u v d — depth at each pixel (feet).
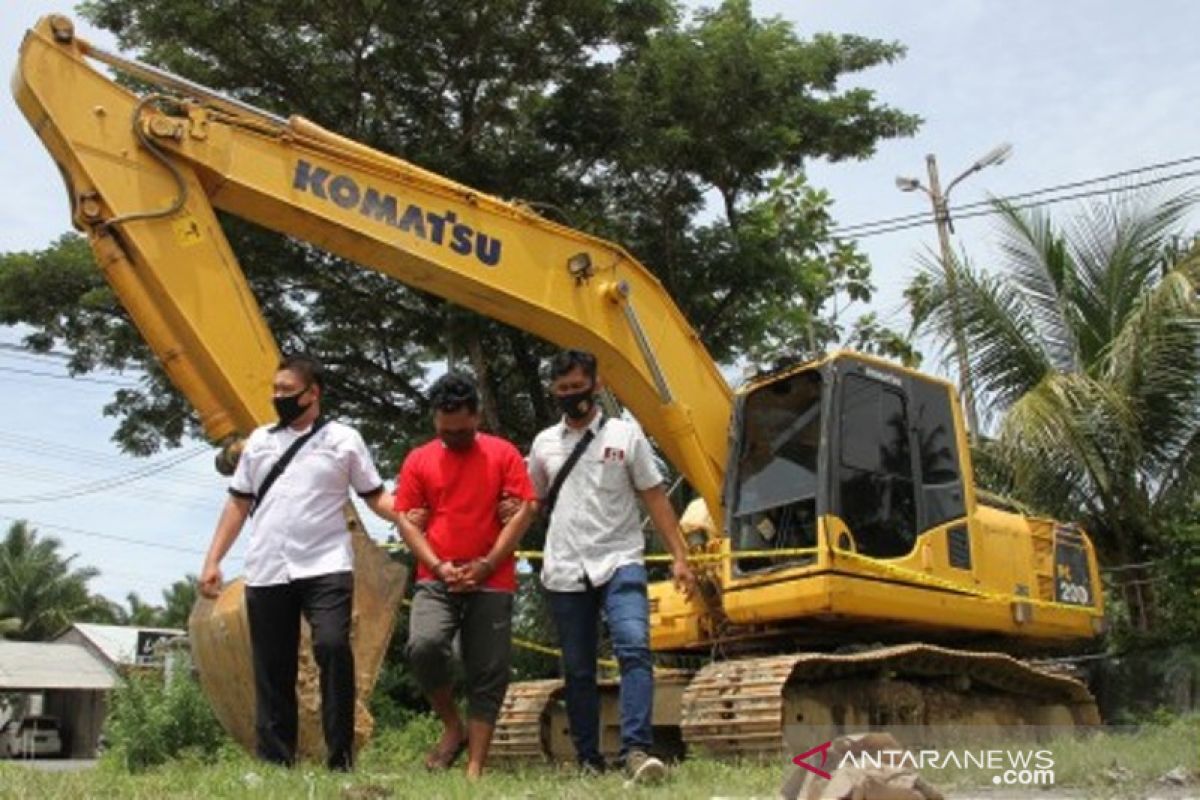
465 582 19.24
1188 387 47.03
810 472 30.63
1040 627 34.09
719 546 32.07
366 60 54.80
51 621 172.76
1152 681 42.96
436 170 54.29
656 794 16.37
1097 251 51.03
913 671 30.94
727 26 55.83
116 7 53.67
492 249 30.83
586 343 31.94
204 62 54.13
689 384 33.17
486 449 19.90
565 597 20.11
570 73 56.49
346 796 15.26
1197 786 19.21
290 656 19.43
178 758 34.60
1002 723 32.99
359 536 24.75
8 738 135.23
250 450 19.70
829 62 58.80
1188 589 43.96
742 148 56.49
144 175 26.58
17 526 177.88
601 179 58.70
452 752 20.74
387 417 62.85
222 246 26.73
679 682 32.14
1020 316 51.21
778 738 26.03
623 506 20.13
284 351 60.75
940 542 31.71
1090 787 19.29
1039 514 47.98
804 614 29.68
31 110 26.50
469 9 53.57
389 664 50.55
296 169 28.66
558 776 19.54
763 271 57.21
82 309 58.65
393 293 58.70
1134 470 47.93
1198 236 49.67
